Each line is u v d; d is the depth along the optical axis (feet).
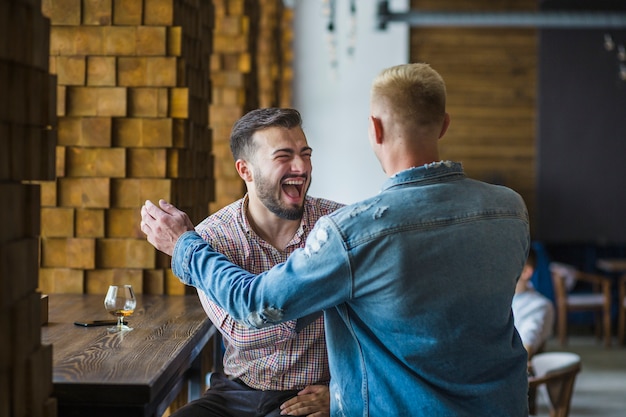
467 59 29.73
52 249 10.93
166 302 10.12
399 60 29.76
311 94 29.86
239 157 7.77
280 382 7.69
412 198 6.03
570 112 29.63
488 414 6.12
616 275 30.07
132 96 10.93
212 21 13.05
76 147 10.90
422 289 5.91
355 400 6.27
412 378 6.05
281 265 6.21
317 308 6.07
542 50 29.53
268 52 23.41
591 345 27.12
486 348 6.09
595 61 29.48
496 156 29.78
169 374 6.72
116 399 6.09
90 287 10.95
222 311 7.27
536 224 29.78
